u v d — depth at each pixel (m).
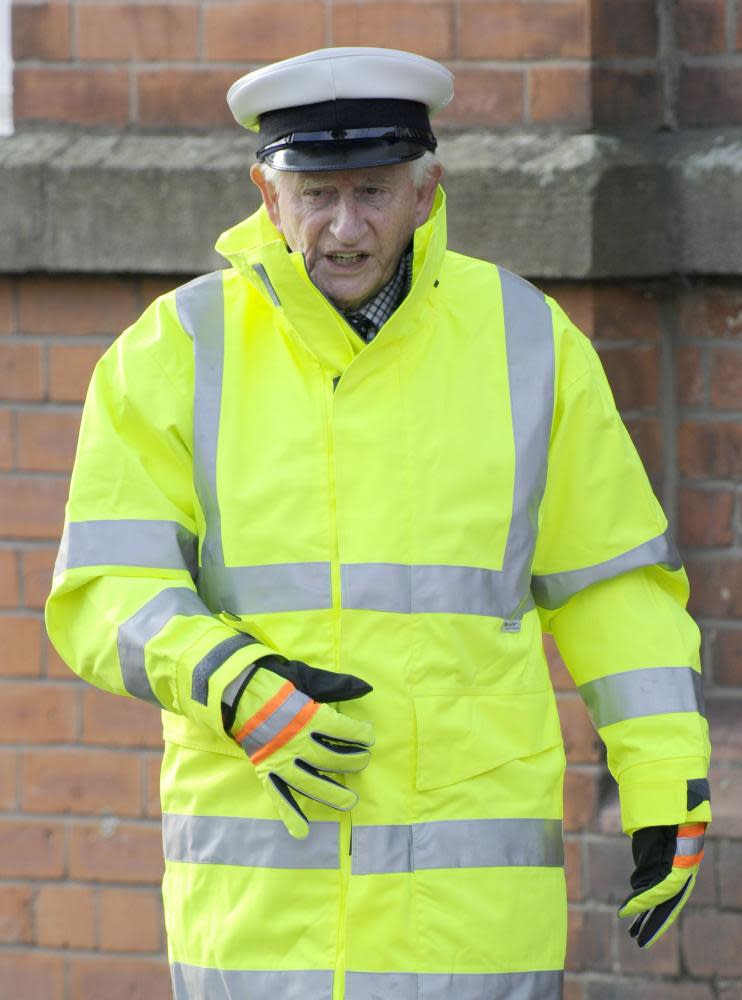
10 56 13.37
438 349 8.88
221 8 13.01
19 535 13.43
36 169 12.95
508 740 8.77
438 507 8.60
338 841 8.43
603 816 12.77
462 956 8.48
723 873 12.73
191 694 8.10
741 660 13.19
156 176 12.81
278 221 8.95
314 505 8.58
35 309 13.29
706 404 13.09
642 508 9.32
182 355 8.86
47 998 13.71
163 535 8.65
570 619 9.46
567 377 9.12
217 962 8.59
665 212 12.62
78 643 8.59
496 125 12.66
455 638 8.55
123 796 13.46
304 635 8.51
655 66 13.02
